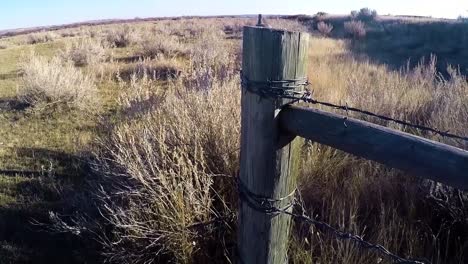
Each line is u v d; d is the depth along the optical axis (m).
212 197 2.76
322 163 3.12
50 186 3.96
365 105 4.36
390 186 2.83
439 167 1.03
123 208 2.94
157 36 17.28
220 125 3.14
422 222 2.48
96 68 10.11
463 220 2.54
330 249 2.21
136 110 4.78
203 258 2.54
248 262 1.64
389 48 15.88
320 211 2.75
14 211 3.54
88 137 5.30
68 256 2.97
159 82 7.47
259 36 1.34
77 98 7.17
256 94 1.40
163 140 3.06
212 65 7.97
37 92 7.13
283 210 1.54
